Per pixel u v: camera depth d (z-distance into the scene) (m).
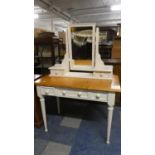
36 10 5.20
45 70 2.84
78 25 1.60
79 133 1.64
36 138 1.57
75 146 1.45
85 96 1.36
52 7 4.85
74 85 1.36
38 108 1.73
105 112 2.09
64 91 1.41
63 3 4.74
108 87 1.29
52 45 2.77
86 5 5.01
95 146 1.44
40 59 2.91
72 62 1.77
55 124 1.82
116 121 1.82
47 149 1.42
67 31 1.66
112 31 2.90
